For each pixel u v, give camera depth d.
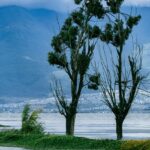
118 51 44.62
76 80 50.41
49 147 42.25
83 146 41.19
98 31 49.72
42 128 51.72
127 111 45.09
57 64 50.88
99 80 46.25
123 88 44.69
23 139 45.38
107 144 40.62
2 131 50.19
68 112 50.25
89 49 50.25
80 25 50.94
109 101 45.28
